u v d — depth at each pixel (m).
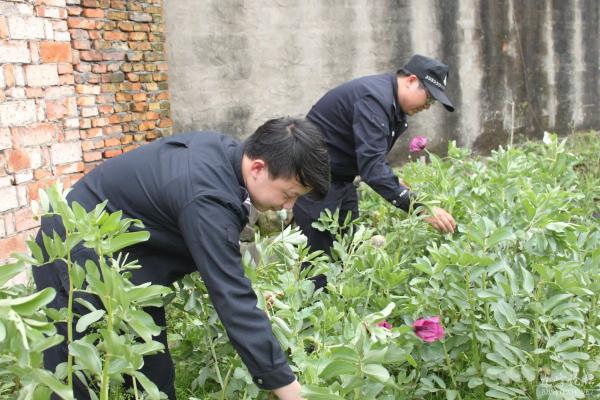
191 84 4.92
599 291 2.36
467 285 2.28
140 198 1.97
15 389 2.11
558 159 3.45
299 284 2.43
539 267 2.21
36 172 3.50
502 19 7.24
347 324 1.95
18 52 3.34
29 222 3.45
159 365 2.38
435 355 2.37
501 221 2.70
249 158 1.86
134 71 4.49
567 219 2.65
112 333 1.43
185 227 1.80
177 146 2.02
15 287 2.35
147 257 2.10
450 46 6.75
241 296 1.76
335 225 3.23
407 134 6.55
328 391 1.51
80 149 3.89
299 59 5.54
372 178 3.16
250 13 5.17
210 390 2.71
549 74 7.93
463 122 7.05
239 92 5.20
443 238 3.17
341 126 3.42
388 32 6.14
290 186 1.83
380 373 1.56
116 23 4.34
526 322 2.13
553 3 7.78
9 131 3.30
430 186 3.51
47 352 2.04
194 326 2.72
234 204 1.82
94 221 1.47
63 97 3.70
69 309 1.52
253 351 1.73
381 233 3.56
